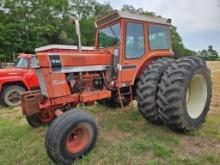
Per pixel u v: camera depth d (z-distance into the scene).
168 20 4.74
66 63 3.49
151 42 4.46
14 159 3.12
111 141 3.59
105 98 4.12
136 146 3.35
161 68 3.91
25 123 4.74
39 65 3.26
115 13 3.98
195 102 4.09
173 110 3.56
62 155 2.87
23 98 3.60
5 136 3.95
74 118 2.95
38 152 3.29
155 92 3.80
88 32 29.30
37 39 26.52
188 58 3.94
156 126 4.18
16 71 6.71
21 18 27.48
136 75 4.33
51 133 2.83
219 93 7.41
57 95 3.41
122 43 3.99
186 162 2.94
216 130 3.96
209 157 3.01
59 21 28.14
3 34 24.33
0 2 27.02
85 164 2.94
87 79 3.86
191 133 3.81
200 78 4.05
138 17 4.16
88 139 3.14
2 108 6.47
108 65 4.09
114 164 2.95
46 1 28.20
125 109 5.20
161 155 3.10
